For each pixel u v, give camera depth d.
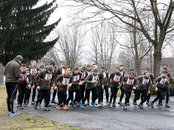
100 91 16.00
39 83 13.98
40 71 13.97
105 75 16.31
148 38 26.92
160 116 12.96
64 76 14.34
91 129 9.59
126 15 27.09
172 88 24.03
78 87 15.22
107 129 9.60
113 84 16.16
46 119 11.52
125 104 15.41
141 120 11.70
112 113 13.60
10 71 12.01
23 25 38.41
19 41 38.91
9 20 37.19
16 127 9.88
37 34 40.62
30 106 15.56
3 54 38.94
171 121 11.60
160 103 16.00
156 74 26.47
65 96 14.57
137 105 17.08
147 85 16.00
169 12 26.19
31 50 40.12
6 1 37.88
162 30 26.50
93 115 12.75
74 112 13.62
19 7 39.91
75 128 9.65
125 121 11.31
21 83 14.31
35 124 10.42
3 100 17.91
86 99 16.58
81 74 15.20
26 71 14.45
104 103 17.77
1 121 10.96
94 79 15.38
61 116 12.31
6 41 37.25
